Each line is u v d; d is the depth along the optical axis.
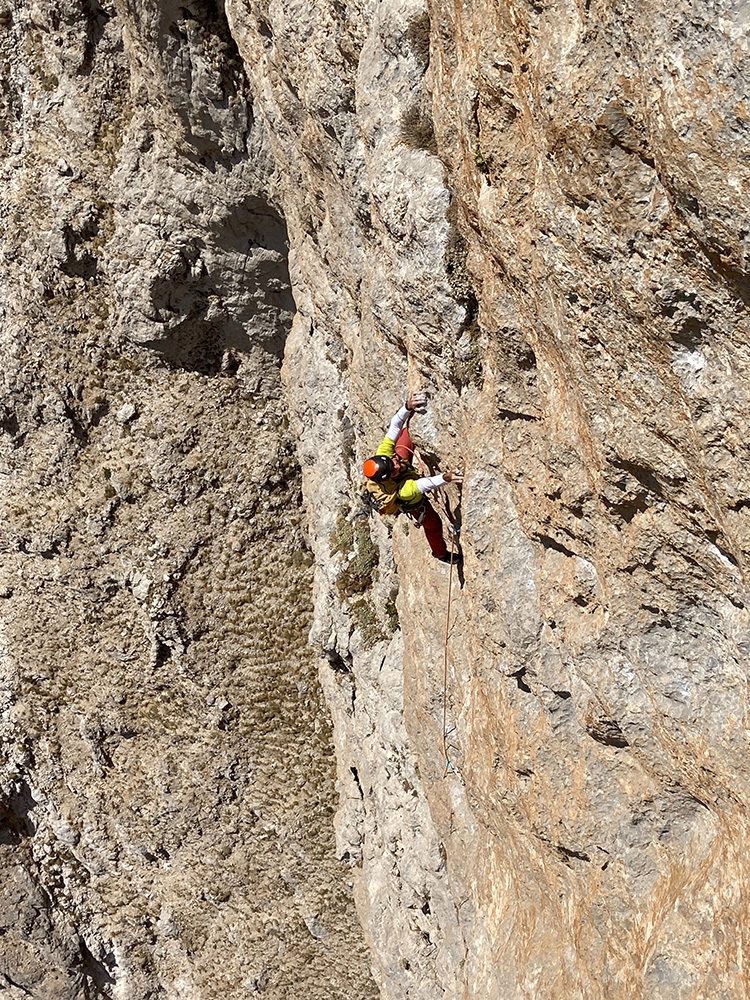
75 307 21.52
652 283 6.70
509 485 10.23
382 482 10.89
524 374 9.41
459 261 10.05
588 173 6.96
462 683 12.81
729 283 6.10
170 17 16.64
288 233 18.89
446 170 9.88
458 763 13.52
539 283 8.22
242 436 21.98
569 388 8.39
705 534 7.46
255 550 22.25
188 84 17.45
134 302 20.67
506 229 8.52
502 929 12.48
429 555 13.30
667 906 8.85
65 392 22.03
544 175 7.61
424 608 13.65
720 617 7.84
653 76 6.01
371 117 11.09
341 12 11.50
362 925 20.88
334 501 19.16
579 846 10.23
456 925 15.07
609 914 9.81
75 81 19.86
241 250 19.88
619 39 6.29
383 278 12.38
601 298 7.36
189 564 22.31
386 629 17.95
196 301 20.66
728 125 5.54
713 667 8.08
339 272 15.44
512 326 9.16
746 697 7.72
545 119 7.28
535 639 10.36
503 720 11.41
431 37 9.52
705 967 8.24
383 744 17.70
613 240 6.96
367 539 18.25
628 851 9.55
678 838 9.13
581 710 9.80
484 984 12.48
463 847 14.18
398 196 10.59
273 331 21.09
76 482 22.55
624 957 9.48
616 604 8.80
